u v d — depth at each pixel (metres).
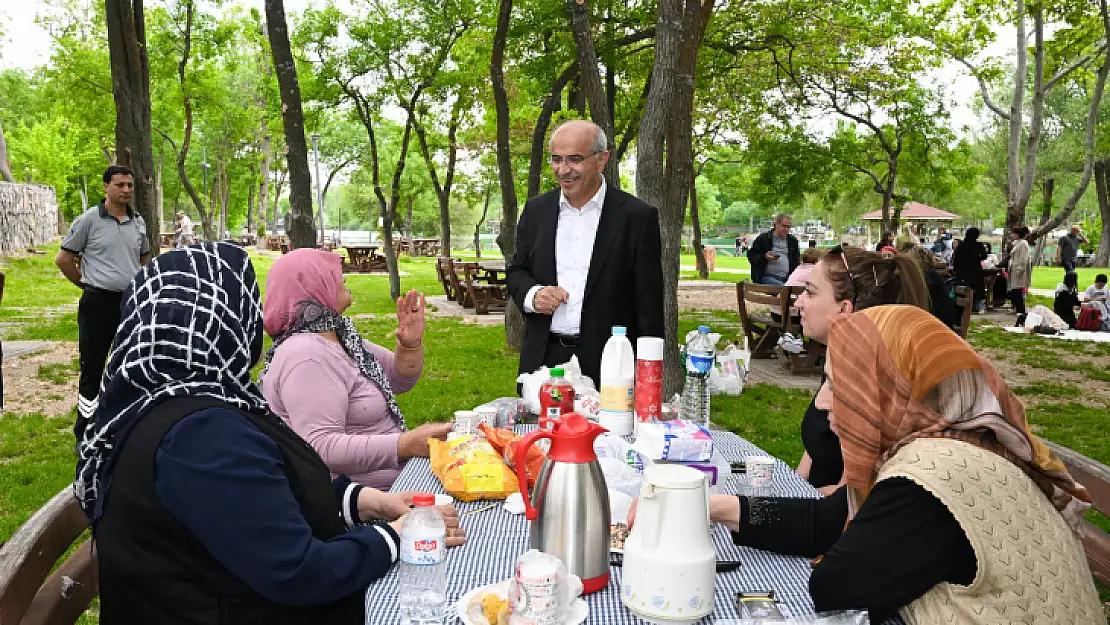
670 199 6.48
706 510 1.64
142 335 1.60
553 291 3.81
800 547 1.91
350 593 1.70
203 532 1.52
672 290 6.52
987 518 1.48
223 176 47.72
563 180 3.96
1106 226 34.09
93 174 51.72
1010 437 1.56
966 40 21.14
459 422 2.71
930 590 1.53
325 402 2.70
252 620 1.60
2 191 24.61
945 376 1.59
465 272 14.59
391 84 15.56
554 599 1.52
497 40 9.91
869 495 1.61
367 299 17.02
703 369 3.15
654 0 11.54
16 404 7.22
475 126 18.73
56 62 24.78
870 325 1.68
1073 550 1.52
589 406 2.87
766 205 26.19
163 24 23.33
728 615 1.64
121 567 1.56
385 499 2.12
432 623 1.59
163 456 1.52
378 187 16.50
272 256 33.97
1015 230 15.66
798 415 7.30
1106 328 13.05
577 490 1.72
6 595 1.60
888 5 16.92
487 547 1.97
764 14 13.66
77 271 6.32
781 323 9.55
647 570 1.59
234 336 1.69
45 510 1.96
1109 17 19.70
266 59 30.56
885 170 28.09
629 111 15.15
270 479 1.59
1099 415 7.53
